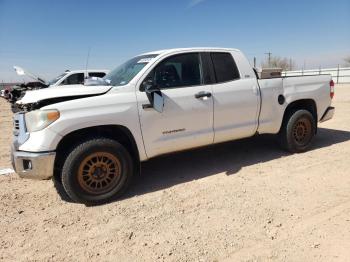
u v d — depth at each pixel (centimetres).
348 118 1048
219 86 523
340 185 464
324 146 680
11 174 575
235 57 552
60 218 402
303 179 492
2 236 363
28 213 418
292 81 609
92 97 433
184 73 502
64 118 411
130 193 471
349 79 4350
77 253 326
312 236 335
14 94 1541
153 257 313
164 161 612
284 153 631
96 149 426
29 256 324
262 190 457
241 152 648
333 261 293
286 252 310
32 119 416
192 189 474
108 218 397
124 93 452
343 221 361
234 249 319
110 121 435
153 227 370
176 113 481
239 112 543
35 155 404
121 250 328
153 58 489
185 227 366
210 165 578
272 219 373
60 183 509
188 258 308
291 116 607
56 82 1458
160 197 451
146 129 462
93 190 432
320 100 645
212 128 521
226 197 439
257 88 561
